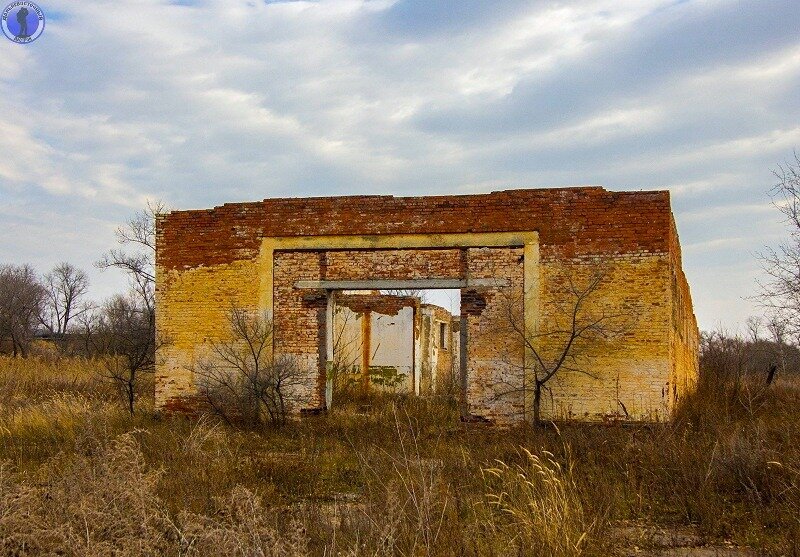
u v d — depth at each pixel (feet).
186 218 51.85
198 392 50.67
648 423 43.96
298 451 40.75
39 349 130.82
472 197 47.60
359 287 49.08
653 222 45.06
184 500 25.80
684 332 64.75
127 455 25.21
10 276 179.22
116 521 20.49
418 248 48.14
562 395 45.57
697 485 29.22
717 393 60.49
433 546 20.70
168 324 51.55
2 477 22.09
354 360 79.97
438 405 56.95
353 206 49.14
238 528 20.38
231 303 50.65
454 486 28.58
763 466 30.27
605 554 22.06
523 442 38.78
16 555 19.99
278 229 50.16
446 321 95.45
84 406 47.91
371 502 24.64
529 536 21.49
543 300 46.24
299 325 49.75
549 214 46.47
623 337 44.98
